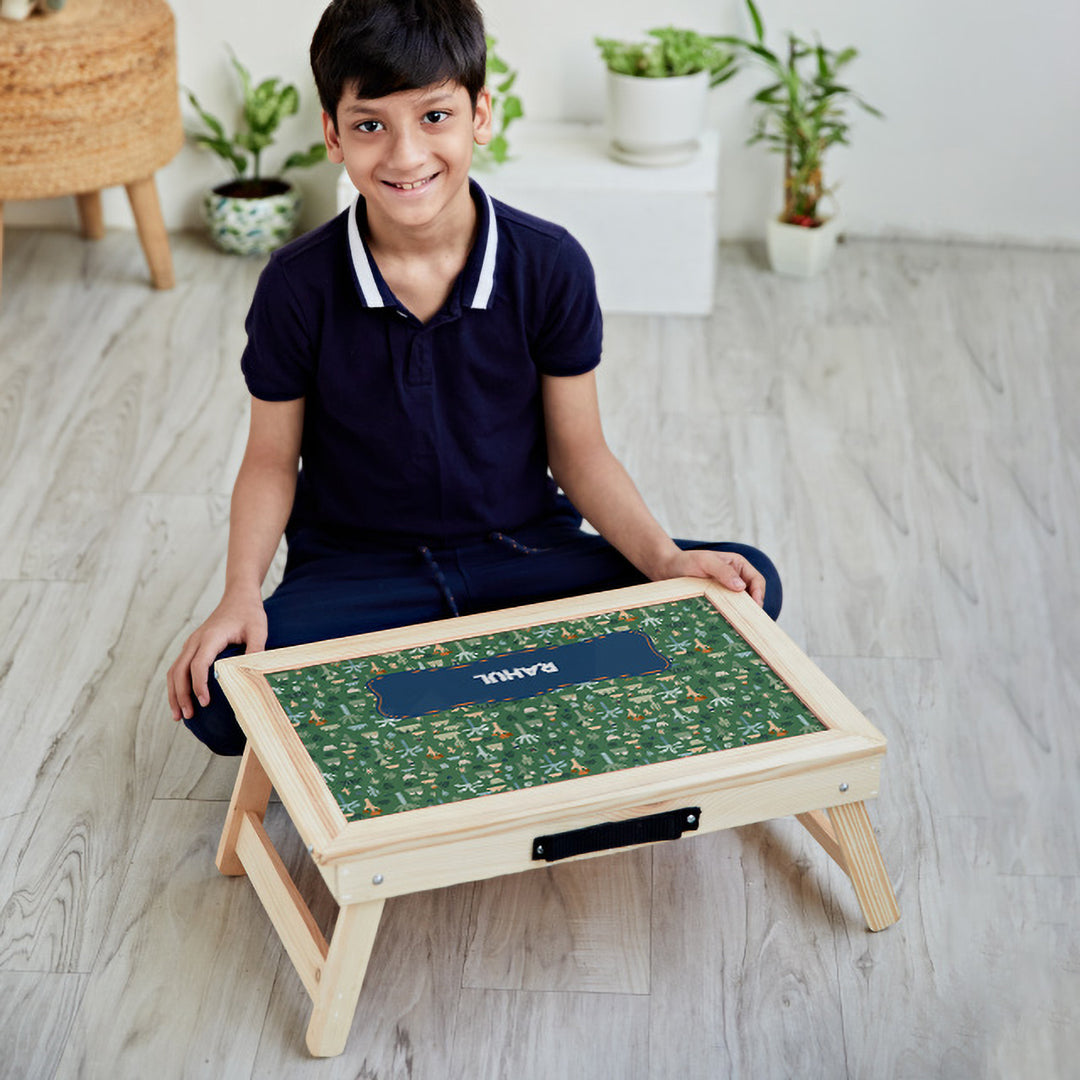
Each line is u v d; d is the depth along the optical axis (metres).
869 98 3.23
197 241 3.31
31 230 3.32
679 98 2.92
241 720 1.46
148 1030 1.49
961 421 2.65
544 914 1.64
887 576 2.23
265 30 3.18
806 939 1.60
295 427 1.73
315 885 1.67
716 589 1.65
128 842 1.72
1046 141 3.23
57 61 2.70
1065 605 2.17
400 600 1.71
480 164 2.96
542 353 1.71
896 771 1.85
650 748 1.41
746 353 2.88
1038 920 1.63
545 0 3.14
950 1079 1.45
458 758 1.40
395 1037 1.49
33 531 2.30
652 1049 1.48
